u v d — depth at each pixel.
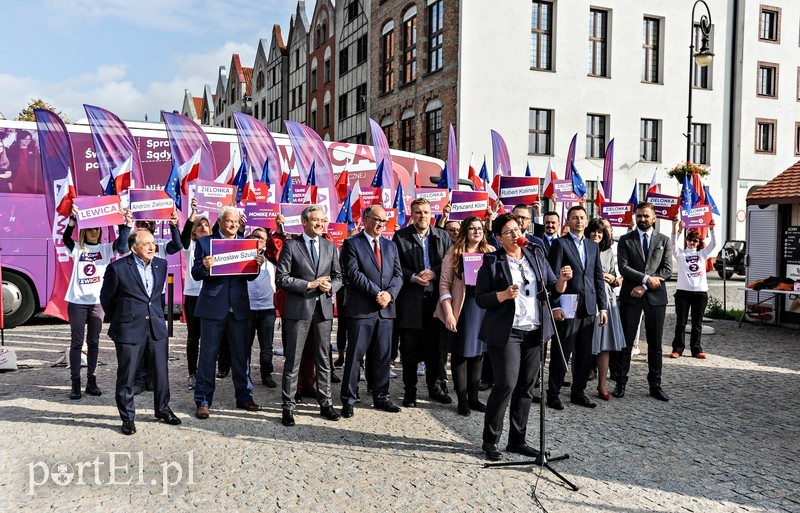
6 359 8.16
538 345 5.28
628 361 7.41
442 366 7.13
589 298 6.73
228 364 8.08
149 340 6.00
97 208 6.83
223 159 13.16
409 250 6.96
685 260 9.74
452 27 24.02
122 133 8.83
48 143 7.54
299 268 6.19
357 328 6.39
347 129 34.16
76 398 6.89
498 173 10.56
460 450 5.48
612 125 26.28
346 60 34.69
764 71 30.19
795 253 12.55
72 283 6.90
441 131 24.86
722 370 8.82
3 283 11.66
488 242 7.46
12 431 5.80
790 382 8.12
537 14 25.03
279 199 10.86
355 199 9.74
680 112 27.83
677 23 27.66
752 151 29.62
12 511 4.23
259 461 5.16
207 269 6.33
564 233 7.00
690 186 10.02
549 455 5.36
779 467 5.16
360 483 4.73
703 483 4.82
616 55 26.30
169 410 6.16
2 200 11.68
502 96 24.12
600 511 4.30
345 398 6.43
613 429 6.12
